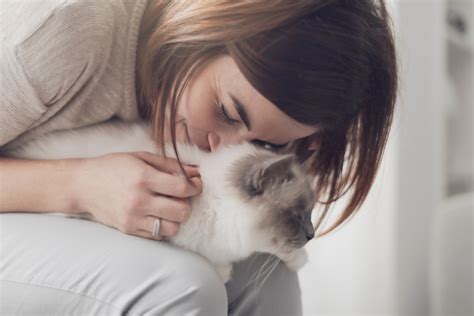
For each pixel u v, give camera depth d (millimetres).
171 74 1175
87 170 1122
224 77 1131
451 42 2854
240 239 1230
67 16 1058
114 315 956
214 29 1098
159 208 1062
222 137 1263
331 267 2299
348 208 1401
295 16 1074
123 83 1241
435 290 2430
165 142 1258
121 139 1270
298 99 1104
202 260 1064
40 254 999
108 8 1152
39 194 1117
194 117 1201
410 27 2410
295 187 1289
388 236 2400
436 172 2658
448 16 2840
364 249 2350
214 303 991
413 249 2531
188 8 1142
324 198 1425
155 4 1219
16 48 1052
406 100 2332
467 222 2396
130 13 1225
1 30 1072
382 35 1204
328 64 1097
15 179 1120
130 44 1222
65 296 968
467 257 2367
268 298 1279
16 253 1002
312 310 2256
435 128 2623
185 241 1166
